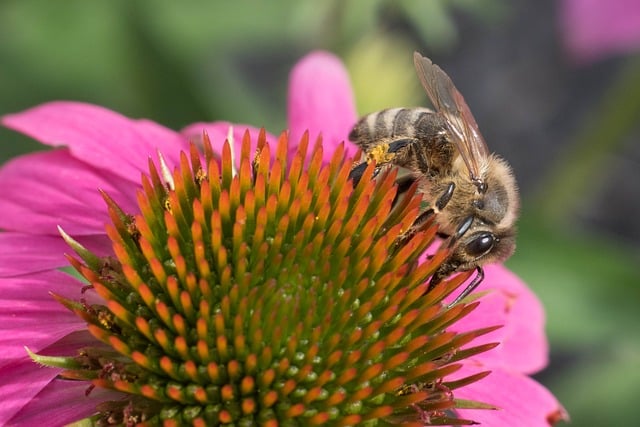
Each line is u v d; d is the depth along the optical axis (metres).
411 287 0.12
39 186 0.13
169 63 0.16
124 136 0.13
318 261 0.12
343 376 0.12
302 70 0.14
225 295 0.12
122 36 0.16
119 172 0.13
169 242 0.12
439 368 0.12
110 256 0.12
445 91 0.13
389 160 0.13
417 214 0.13
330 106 0.14
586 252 0.16
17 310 0.12
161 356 0.12
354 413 0.12
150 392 0.12
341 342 0.12
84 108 0.13
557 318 0.16
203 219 0.12
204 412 0.12
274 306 0.12
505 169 0.13
